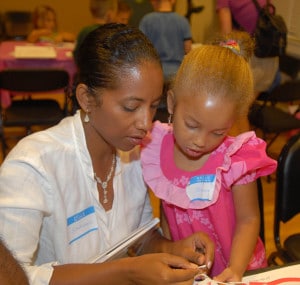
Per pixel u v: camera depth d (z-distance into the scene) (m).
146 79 0.84
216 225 1.05
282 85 2.89
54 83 3.06
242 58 0.96
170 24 3.09
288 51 3.52
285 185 1.45
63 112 3.18
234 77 0.91
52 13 4.52
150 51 0.86
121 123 0.87
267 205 2.78
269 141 3.67
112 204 1.04
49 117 3.09
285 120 3.04
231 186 1.06
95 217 1.00
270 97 2.93
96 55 0.85
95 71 0.85
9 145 3.63
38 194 0.87
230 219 1.07
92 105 0.89
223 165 1.02
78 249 0.98
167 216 1.15
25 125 3.04
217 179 1.02
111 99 0.85
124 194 1.07
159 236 1.08
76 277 0.81
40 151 0.90
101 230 1.01
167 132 1.13
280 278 0.92
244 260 0.97
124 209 1.06
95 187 0.99
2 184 0.85
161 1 3.13
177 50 3.14
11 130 3.95
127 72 0.83
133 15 5.09
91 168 0.97
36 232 0.87
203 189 1.03
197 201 1.03
